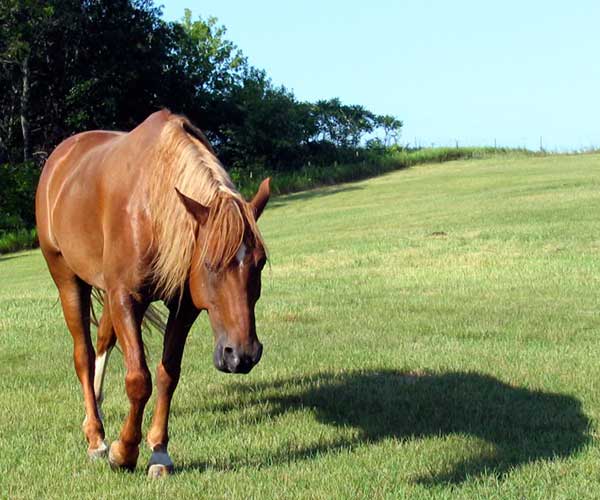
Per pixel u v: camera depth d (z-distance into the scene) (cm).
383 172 4512
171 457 572
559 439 593
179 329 551
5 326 1149
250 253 473
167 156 527
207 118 4488
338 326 1068
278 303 1266
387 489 496
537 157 4512
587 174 3219
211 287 476
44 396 755
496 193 2841
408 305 1214
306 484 508
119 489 509
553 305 1176
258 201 503
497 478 515
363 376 798
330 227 2452
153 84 4209
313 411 686
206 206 486
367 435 617
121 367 875
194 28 5088
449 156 4781
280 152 4612
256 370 834
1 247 3058
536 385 743
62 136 4178
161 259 502
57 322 1181
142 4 4247
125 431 532
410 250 1789
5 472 549
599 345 906
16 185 3369
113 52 4069
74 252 618
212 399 733
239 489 500
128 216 532
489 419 646
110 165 573
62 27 3888
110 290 546
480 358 856
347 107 4897
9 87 4069
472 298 1267
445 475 523
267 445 596
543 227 1933
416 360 858
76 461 573
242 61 5062
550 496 483
